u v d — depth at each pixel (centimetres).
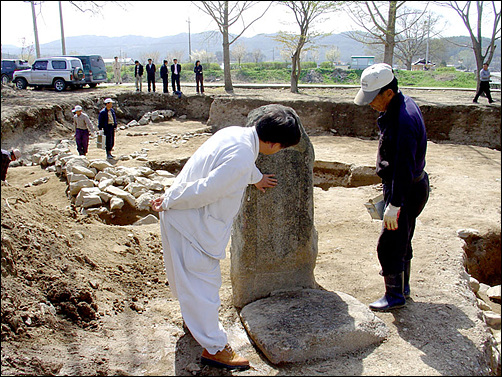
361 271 463
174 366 304
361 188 860
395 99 345
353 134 1595
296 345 307
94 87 2509
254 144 291
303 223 376
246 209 361
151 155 1200
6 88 2044
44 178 974
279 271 381
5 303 313
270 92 2262
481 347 329
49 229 432
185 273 291
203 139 1458
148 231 598
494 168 1049
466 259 534
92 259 439
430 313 373
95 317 348
